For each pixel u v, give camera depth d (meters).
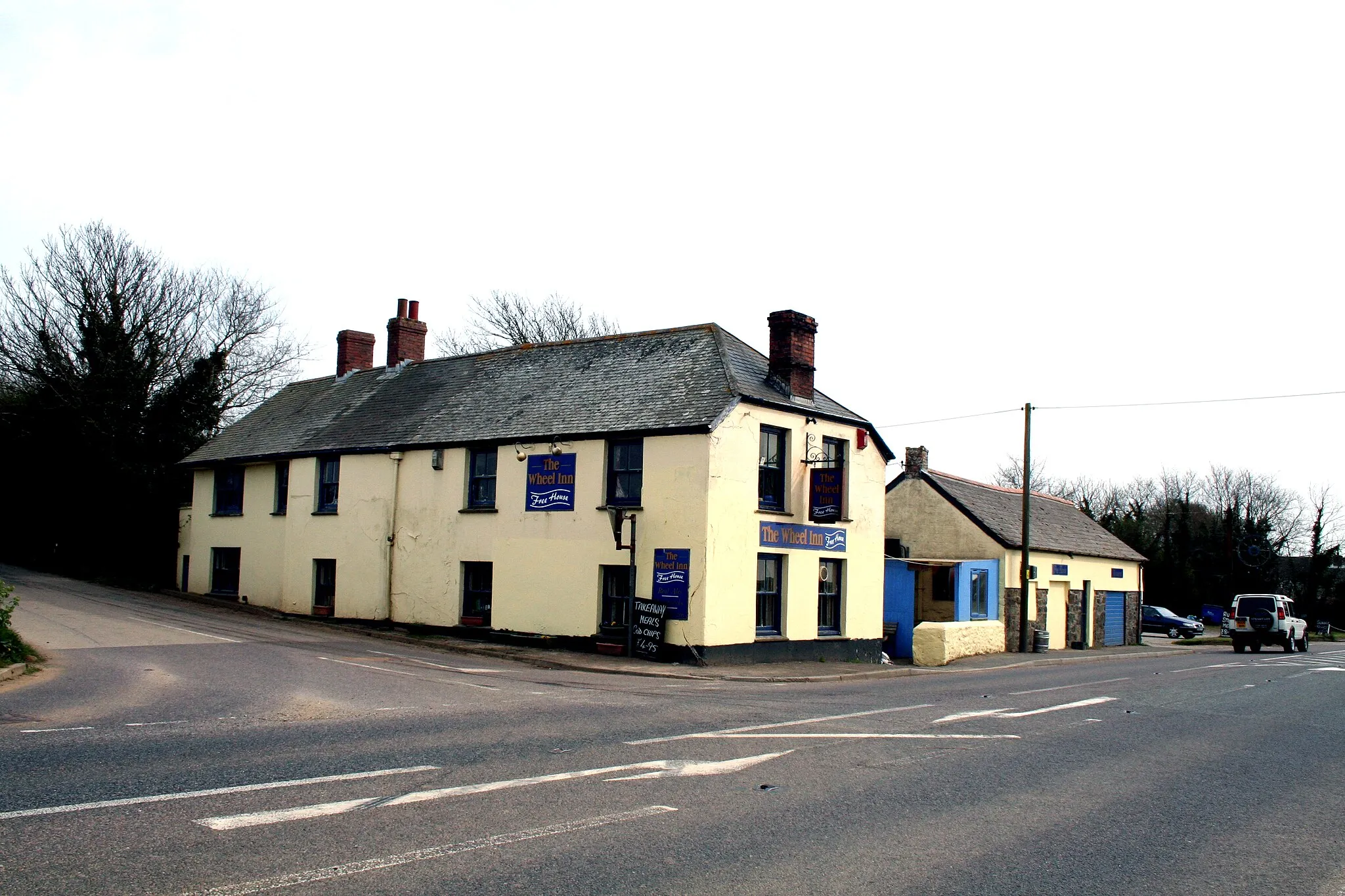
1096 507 92.19
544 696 14.83
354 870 5.86
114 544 38.19
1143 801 8.63
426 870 5.91
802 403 24.27
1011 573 35.34
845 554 25.48
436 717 12.05
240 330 45.19
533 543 24.19
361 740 10.22
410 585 26.64
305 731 10.66
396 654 21.16
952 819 7.72
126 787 7.68
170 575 36.75
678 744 10.56
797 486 24.09
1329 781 9.91
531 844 6.54
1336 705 17.06
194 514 34.41
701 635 21.16
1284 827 7.92
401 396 30.52
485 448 25.70
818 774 9.20
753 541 22.59
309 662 18.45
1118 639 43.94
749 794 8.23
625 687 16.83
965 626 30.00
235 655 18.91
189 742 9.70
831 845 6.80
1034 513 41.66
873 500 26.69
